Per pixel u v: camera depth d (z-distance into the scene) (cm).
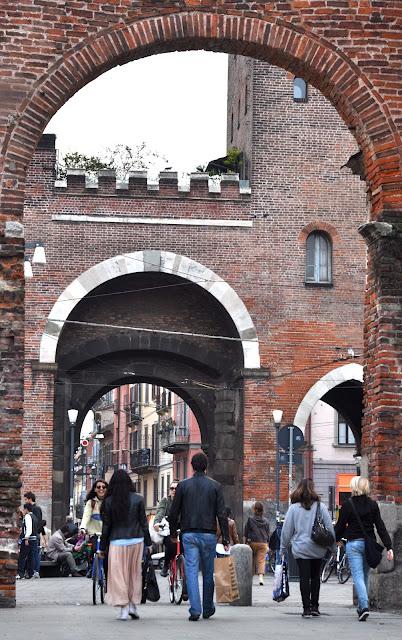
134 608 2147
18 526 2295
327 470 7994
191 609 2120
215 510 2147
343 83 2431
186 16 2420
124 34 2412
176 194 5078
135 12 2416
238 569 2664
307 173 5162
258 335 5056
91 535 2633
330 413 8031
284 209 5134
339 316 5112
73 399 5381
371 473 2381
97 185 5053
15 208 2356
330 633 1869
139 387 11194
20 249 2345
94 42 2405
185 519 2139
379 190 2414
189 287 5219
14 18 2394
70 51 2398
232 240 5094
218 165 5581
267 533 3912
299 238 5128
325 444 8019
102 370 5409
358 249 5159
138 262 5034
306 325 5091
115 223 5044
